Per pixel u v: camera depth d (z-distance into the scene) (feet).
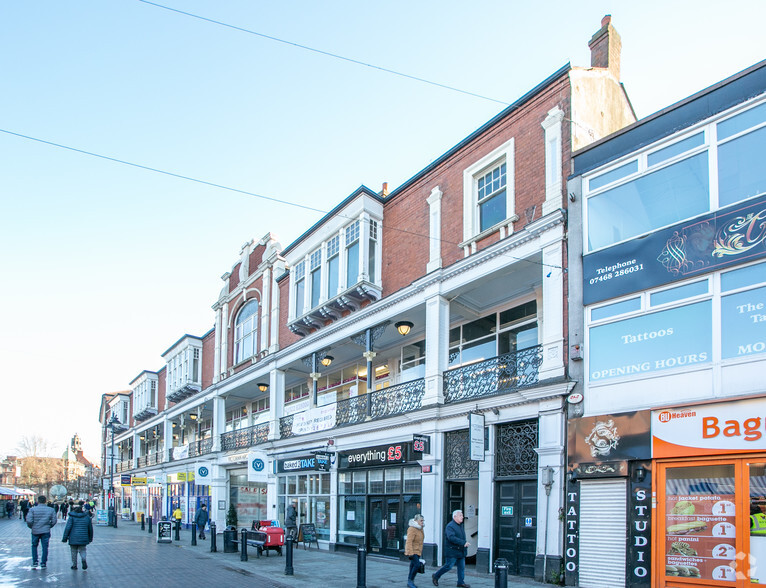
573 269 39.22
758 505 28.25
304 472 70.08
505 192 47.24
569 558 35.58
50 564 48.70
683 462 31.37
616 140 38.73
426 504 48.29
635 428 33.45
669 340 33.47
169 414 119.44
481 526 42.73
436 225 52.80
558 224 40.70
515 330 50.42
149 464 133.49
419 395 51.70
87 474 294.66
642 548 32.09
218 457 92.22
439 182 53.83
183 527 106.63
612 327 36.37
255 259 87.97
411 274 55.57
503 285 48.83
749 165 31.68
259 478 71.51
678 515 31.14
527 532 39.91
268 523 60.54
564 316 39.52
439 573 36.19
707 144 33.60
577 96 43.04
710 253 32.19
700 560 29.91
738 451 29.04
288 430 73.46
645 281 34.96
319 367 75.66
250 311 88.38
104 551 60.49
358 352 69.92
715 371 31.09
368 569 45.78
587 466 35.27
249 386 87.97
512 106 46.78
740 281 30.94
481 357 53.31
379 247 60.64
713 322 31.63
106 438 184.34
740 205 31.45
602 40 49.08
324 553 59.11
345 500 61.11
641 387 34.19
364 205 60.13
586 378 37.11
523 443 41.65
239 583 38.78
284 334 77.56
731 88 33.27
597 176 39.27
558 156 41.93
